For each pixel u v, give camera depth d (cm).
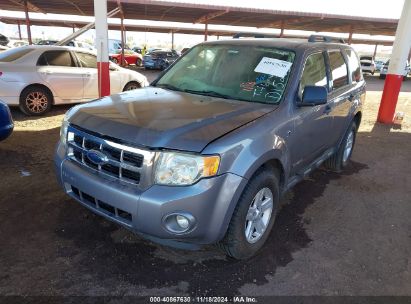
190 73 396
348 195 456
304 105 344
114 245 316
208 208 254
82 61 854
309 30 3303
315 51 393
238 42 404
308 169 409
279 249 327
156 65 2644
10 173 456
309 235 355
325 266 307
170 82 399
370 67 3294
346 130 509
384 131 830
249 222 298
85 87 849
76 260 294
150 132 258
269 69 360
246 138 273
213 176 252
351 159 607
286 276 291
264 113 310
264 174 296
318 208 415
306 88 333
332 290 278
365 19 2366
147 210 249
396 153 657
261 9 2144
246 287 275
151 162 250
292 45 381
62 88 806
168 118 280
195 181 250
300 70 355
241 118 294
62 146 315
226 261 304
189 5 2030
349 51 507
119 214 271
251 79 360
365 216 403
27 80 750
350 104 491
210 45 417
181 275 284
